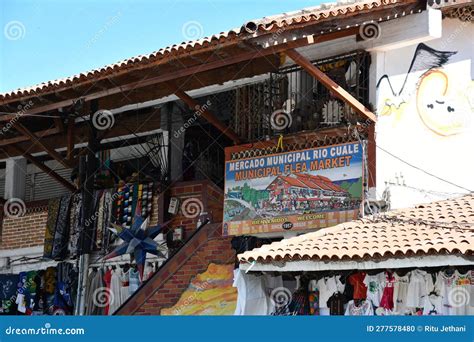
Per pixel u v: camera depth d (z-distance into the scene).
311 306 14.19
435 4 15.47
